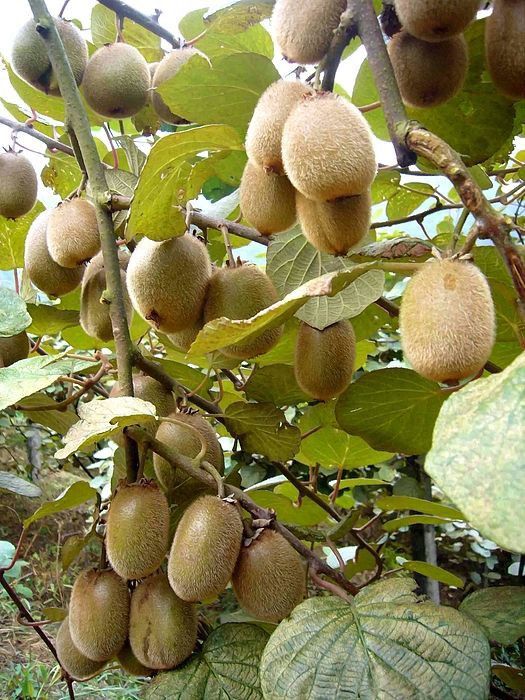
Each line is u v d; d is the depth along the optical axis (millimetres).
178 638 428
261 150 357
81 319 576
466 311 272
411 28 365
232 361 596
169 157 443
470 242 287
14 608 1450
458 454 209
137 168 690
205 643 447
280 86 364
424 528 1236
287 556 419
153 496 424
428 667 337
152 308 463
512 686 502
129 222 452
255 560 413
